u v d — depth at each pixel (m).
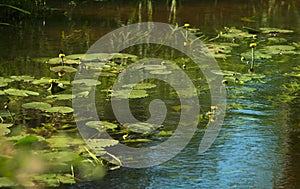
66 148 5.01
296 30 10.34
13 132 5.36
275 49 8.71
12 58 7.93
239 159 4.92
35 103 5.88
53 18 10.93
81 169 4.68
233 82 7.14
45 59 7.90
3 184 4.21
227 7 12.79
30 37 9.23
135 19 10.98
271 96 6.62
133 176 4.57
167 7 12.50
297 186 4.45
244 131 5.53
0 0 10.62
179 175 4.61
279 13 12.16
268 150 5.10
